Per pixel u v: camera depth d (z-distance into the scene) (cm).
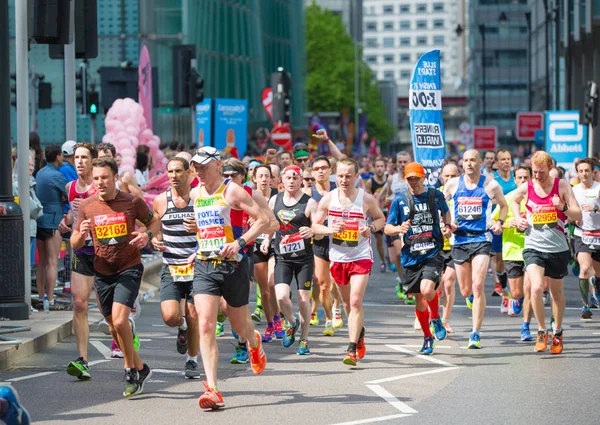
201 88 3669
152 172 3606
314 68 15912
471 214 1950
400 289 2756
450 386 1525
